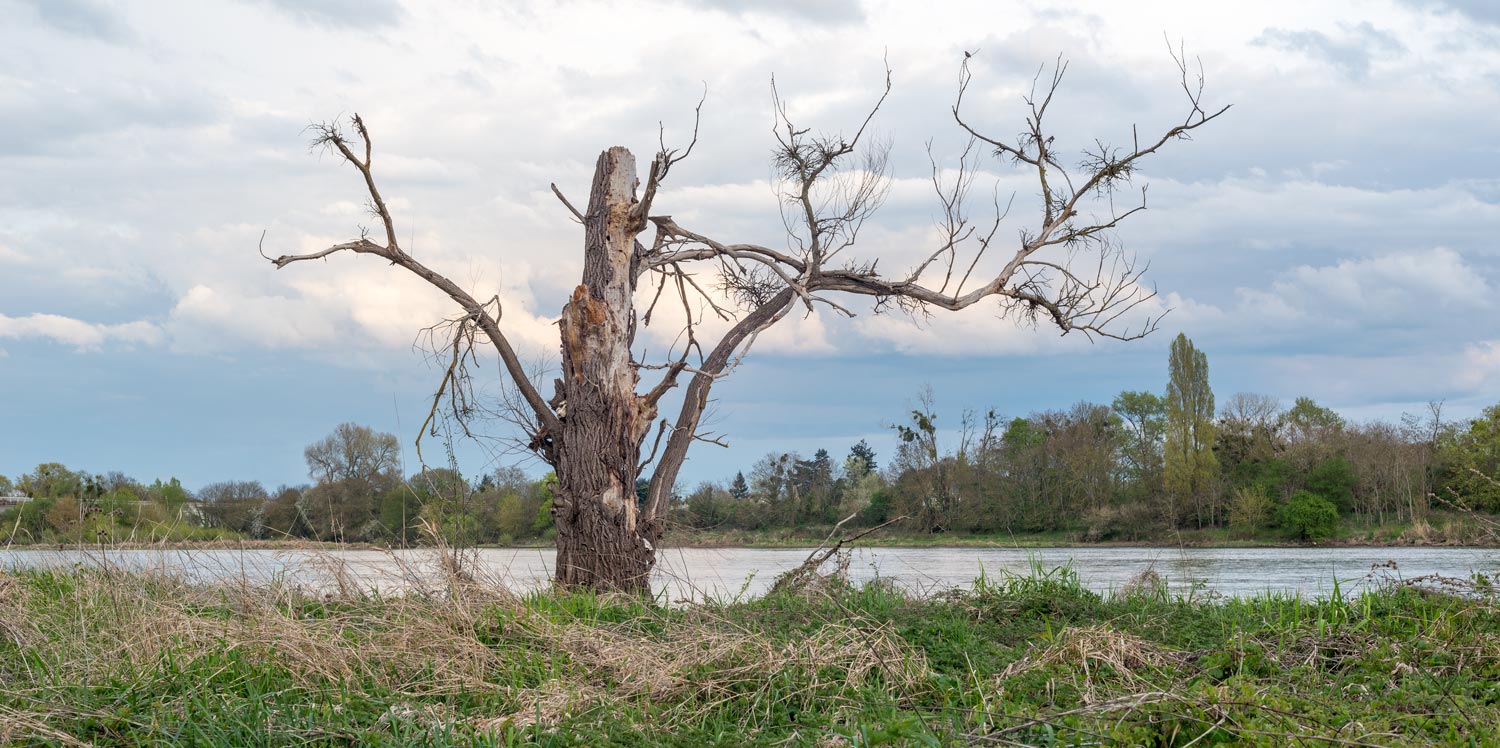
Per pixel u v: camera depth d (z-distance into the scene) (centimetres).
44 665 668
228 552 1052
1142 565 2186
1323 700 559
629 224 1341
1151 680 637
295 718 550
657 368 1377
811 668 671
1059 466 4759
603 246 1338
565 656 717
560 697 610
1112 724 505
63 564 1086
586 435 1294
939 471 4716
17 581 976
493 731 531
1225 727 494
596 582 1255
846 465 5950
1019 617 932
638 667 677
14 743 506
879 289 1620
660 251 1524
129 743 520
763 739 548
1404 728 517
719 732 562
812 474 4375
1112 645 684
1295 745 463
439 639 718
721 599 1122
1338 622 849
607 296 1328
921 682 650
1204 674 637
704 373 1433
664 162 1302
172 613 754
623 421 1320
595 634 769
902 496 4738
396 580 934
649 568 1307
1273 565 2492
